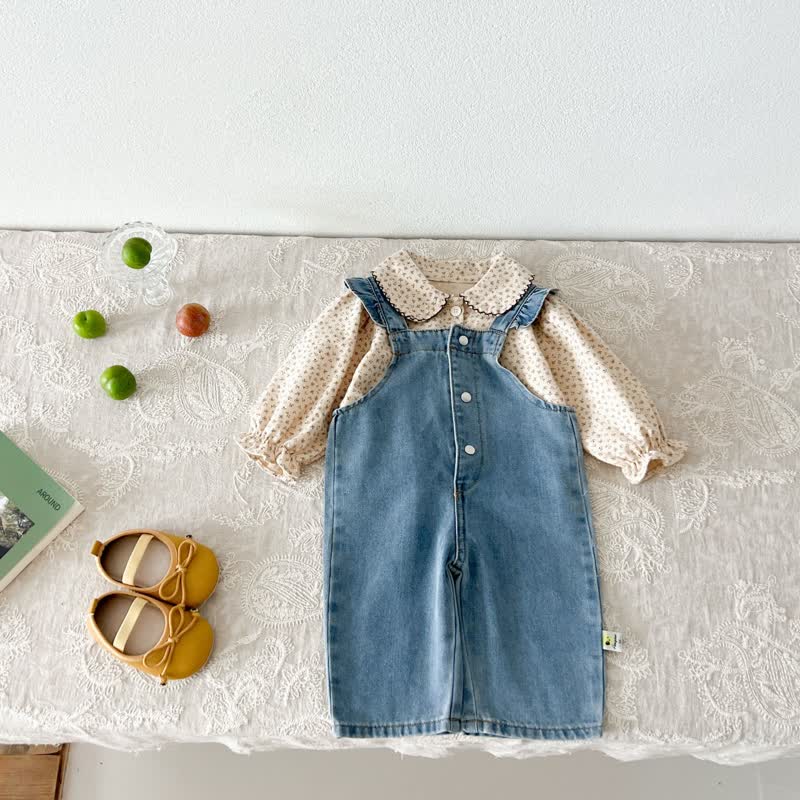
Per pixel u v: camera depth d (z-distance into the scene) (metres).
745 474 1.25
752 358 1.34
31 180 1.37
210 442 1.29
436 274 1.38
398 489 1.22
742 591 1.16
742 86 1.17
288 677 1.11
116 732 1.10
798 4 1.06
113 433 1.30
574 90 1.18
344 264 1.43
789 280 1.41
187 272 1.43
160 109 1.23
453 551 1.18
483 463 1.24
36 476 1.21
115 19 1.09
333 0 1.06
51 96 1.21
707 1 1.06
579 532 1.19
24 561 1.19
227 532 1.22
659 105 1.20
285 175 1.34
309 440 1.24
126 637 1.10
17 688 1.11
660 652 1.12
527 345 1.30
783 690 1.09
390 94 1.19
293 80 1.17
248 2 1.07
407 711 1.10
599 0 1.06
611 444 1.22
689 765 1.50
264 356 1.36
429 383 1.29
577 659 1.12
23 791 1.47
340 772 1.51
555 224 1.45
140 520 1.23
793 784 1.47
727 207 1.40
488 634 1.15
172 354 1.36
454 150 1.28
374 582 1.17
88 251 1.46
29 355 1.37
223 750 1.52
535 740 1.11
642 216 1.43
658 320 1.38
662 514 1.21
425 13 1.07
